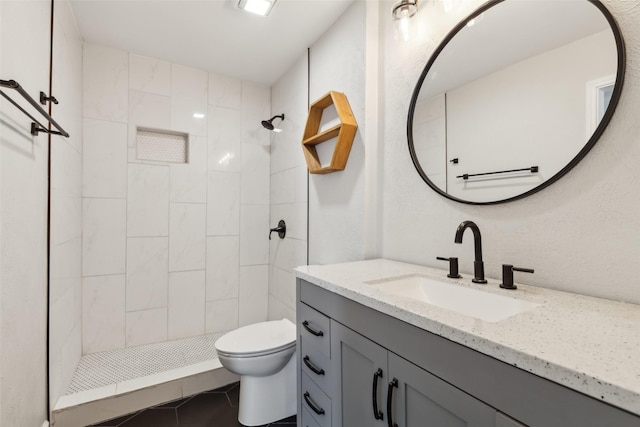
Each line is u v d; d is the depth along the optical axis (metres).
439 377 0.72
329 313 1.14
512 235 1.11
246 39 2.14
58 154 1.61
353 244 1.74
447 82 1.32
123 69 2.30
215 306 2.63
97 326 2.22
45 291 1.42
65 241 1.75
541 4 1.02
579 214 0.94
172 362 2.10
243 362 1.58
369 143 1.66
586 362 0.51
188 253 2.53
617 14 0.86
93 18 1.92
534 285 1.04
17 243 1.13
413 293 1.23
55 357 1.57
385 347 0.88
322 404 1.18
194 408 1.81
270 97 2.88
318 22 1.94
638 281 0.82
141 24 1.98
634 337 0.61
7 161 1.05
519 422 0.56
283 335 1.81
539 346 0.57
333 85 1.93
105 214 2.24
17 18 1.13
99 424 1.66
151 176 2.40
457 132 1.28
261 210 2.83
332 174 1.93
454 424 0.69
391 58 1.62
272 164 2.82
